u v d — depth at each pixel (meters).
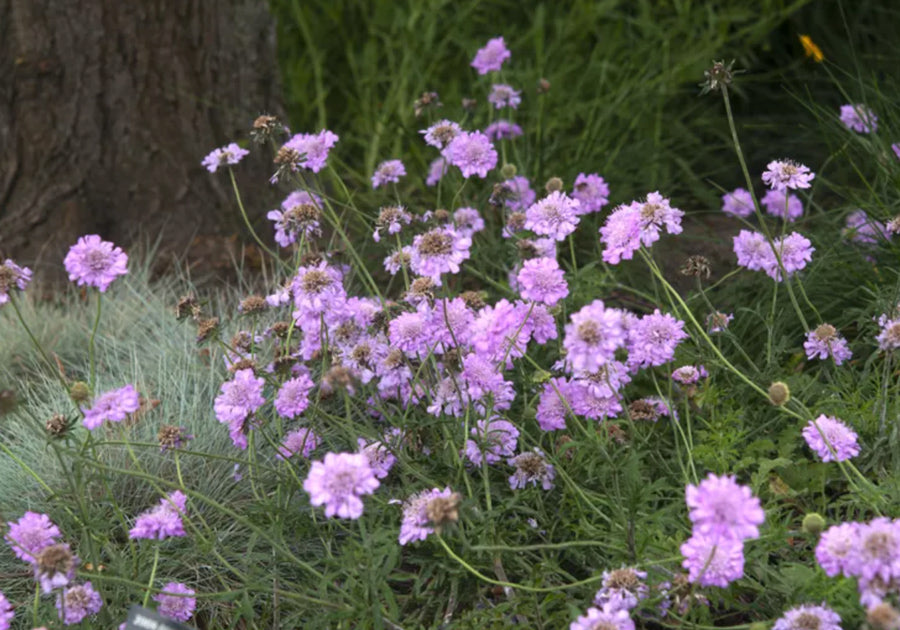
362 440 1.73
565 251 2.33
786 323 2.04
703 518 1.42
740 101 3.15
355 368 1.72
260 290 2.33
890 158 2.17
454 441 1.68
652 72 2.81
